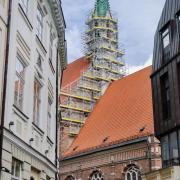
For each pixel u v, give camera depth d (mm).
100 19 81438
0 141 13766
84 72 72812
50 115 25484
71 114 67750
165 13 34500
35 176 19594
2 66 14766
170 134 30875
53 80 26219
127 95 62656
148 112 52625
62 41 30328
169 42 32719
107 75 75188
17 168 16312
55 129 26641
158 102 33406
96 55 77062
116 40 81125
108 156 52750
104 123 61000
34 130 19500
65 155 60812
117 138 53000
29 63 18656
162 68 33125
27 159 17516
